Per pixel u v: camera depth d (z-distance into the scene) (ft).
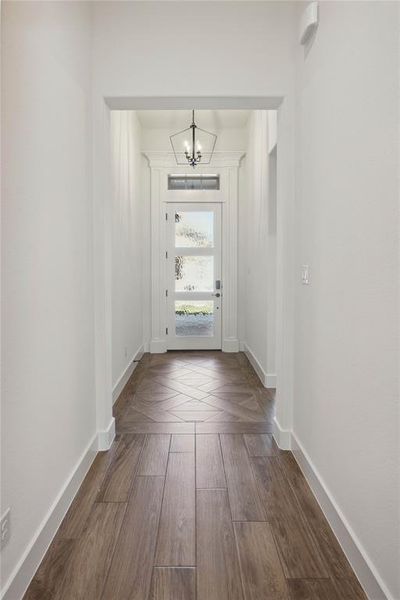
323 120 6.29
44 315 5.40
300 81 7.74
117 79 8.16
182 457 8.17
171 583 4.82
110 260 8.82
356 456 5.00
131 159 15.47
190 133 18.69
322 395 6.39
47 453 5.53
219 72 8.20
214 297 19.33
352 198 5.09
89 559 5.22
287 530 5.83
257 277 15.29
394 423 4.03
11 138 4.37
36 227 5.11
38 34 5.18
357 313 4.94
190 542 5.56
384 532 4.25
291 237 8.29
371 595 4.50
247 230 18.28
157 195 18.85
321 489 6.35
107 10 8.13
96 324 8.35
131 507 6.39
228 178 18.89
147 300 19.12
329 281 6.01
